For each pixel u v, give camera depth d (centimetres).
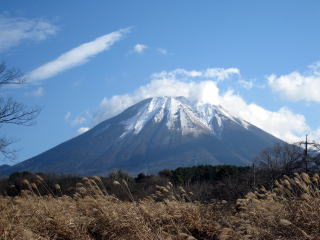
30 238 1209
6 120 2155
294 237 1202
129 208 1459
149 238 1270
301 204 1314
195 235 1361
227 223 1365
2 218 1309
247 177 2830
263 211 1373
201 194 2350
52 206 1534
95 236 1360
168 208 1486
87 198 1609
